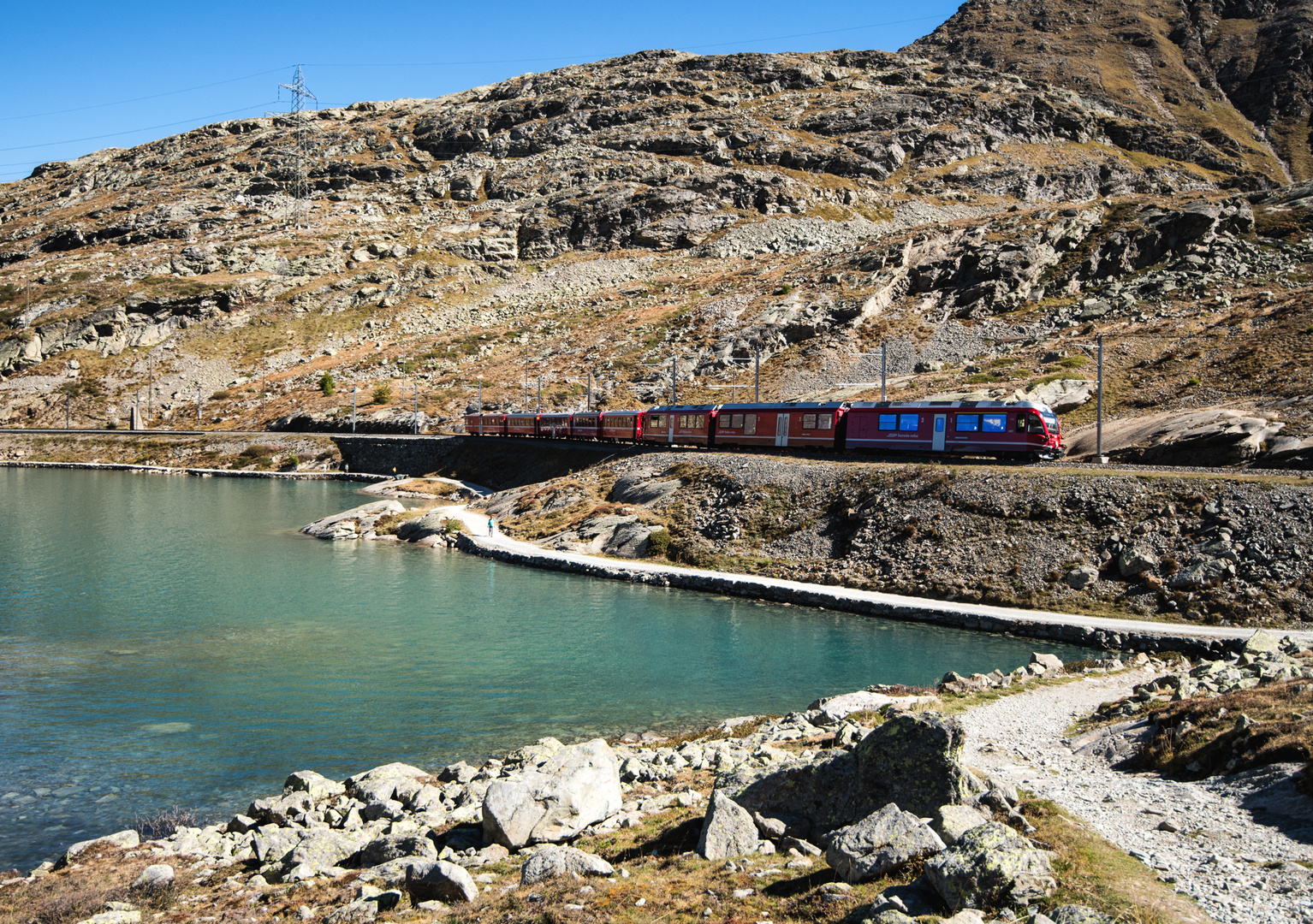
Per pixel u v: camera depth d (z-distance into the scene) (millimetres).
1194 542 41375
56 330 155875
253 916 13086
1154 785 16781
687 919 10922
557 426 95438
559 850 13281
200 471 119250
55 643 37469
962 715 24141
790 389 102688
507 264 193000
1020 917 9859
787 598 46438
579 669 34438
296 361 157250
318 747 26031
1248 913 10492
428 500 87250
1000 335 102875
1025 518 46656
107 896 14695
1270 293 88625
